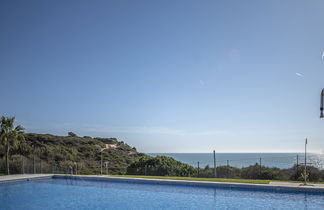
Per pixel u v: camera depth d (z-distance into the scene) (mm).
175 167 23500
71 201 14016
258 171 19109
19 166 24250
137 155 50500
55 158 36188
